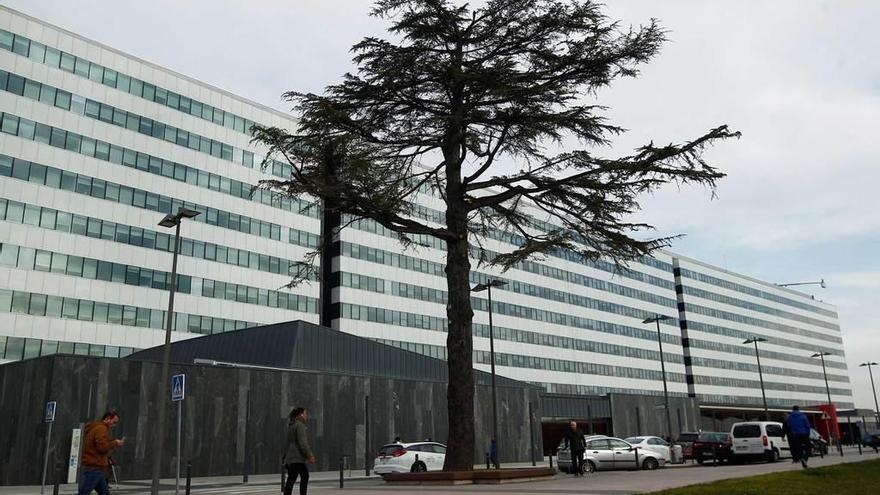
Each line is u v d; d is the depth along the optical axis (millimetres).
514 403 52312
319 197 21031
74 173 57562
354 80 21875
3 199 53156
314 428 38875
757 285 157375
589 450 29891
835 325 185875
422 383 45875
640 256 23141
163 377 20828
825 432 96438
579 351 103125
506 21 21781
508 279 93688
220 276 65562
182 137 65500
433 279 83000
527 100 21672
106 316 57531
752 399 143500
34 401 31469
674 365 125750
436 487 17516
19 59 55719
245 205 68938
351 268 74750
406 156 24016
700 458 35062
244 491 21719
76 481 24531
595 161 21844
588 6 21922
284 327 44250
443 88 22094
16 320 52500
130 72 62906
